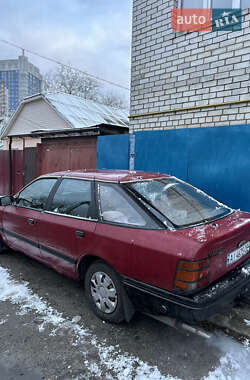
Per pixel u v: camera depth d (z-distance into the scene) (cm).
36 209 360
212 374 211
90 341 249
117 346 242
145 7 530
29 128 1572
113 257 253
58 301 314
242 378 207
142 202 260
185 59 479
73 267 301
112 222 265
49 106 1401
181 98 490
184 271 205
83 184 314
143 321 279
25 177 852
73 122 1151
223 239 223
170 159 493
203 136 446
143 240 233
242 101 413
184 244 211
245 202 409
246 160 404
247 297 296
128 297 252
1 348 239
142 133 532
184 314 205
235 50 418
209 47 447
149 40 529
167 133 493
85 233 279
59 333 259
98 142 612
